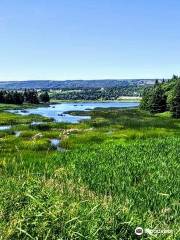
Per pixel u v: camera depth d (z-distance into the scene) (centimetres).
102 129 6938
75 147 4741
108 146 3778
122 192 1747
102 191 1838
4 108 17725
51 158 3055
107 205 1120
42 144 4609
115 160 2738
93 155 3045
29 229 811
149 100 15088
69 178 2044
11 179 1254
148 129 7019
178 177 2039
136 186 1895
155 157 2842
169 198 1535
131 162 2572
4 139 5203
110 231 862
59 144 4888
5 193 983
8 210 906
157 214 1304
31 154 3756
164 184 1847
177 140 4053
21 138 5369
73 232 802
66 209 905
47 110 17462
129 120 9381
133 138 5734
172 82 16738
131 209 1369
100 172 2247
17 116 10431
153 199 1526
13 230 797
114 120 9288
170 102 13338
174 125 8200
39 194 994
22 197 968
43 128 7225
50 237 797
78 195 1466
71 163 2589
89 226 850
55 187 1464
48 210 859
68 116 12569
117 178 2059
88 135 5634
